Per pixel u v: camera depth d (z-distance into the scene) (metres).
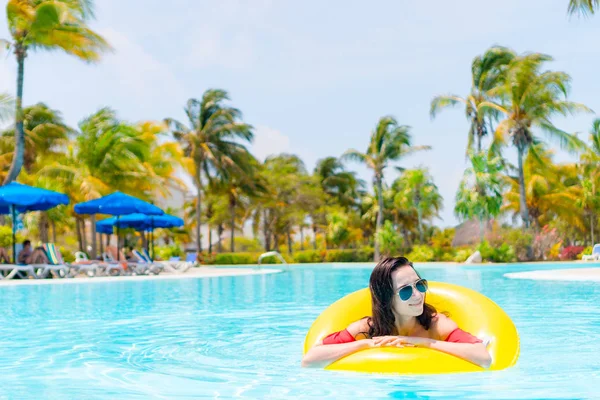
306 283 13.95
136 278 15.31
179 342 4.94
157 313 7.32
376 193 51.09
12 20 19.11
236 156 39.88
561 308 7.36
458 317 3.79
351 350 3.44
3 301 9.09
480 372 3.26
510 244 27.64
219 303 8.71
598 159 39.50
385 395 2.83
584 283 11.66
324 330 3.77
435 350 3.37
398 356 3.28
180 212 49.81
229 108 39.53
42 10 18.30
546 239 28.84
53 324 6.25
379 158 36.94
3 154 31.11
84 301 9.09
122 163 26.97
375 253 34.50
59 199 15.46
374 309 3.53
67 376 3.52
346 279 15.88
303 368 3.55
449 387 2.95
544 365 3.65
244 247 58.75
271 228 48.69
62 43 19.48
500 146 29.48
